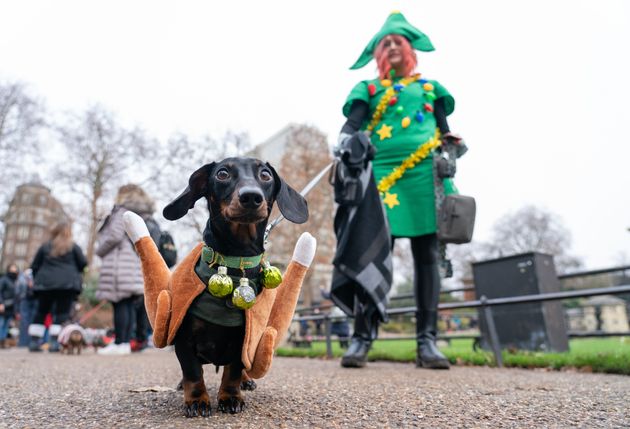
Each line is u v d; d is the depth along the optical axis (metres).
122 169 27.53
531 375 3.53
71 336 6.91
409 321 17.72
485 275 6.55
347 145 3.87
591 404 2.21
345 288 4.11
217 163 2.10
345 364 4.04
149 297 2.07
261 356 1.97
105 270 6.10
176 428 1.70
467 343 11.66
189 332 1.95
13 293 10.13
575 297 3.97
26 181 26.22
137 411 2.05
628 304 10.07
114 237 5.96
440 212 4.00
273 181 2.12
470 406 2.17
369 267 3.80
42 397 2.49
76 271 7.38
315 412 2.02
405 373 3.57
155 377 3.39
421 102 4.35
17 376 3.56
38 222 48.56
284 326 2.12
